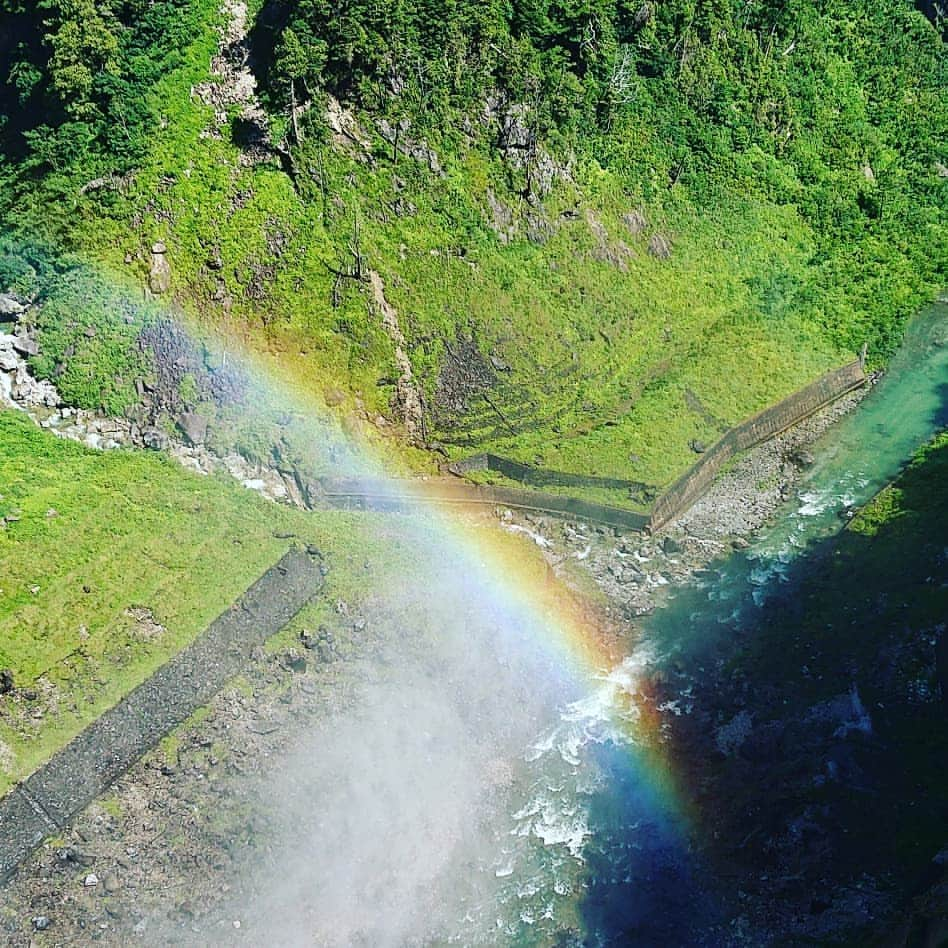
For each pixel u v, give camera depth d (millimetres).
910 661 76125
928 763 70562
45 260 98250
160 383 93750
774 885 66875
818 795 70375
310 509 89125
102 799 69000
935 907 62000
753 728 75750
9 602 77250
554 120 106938
